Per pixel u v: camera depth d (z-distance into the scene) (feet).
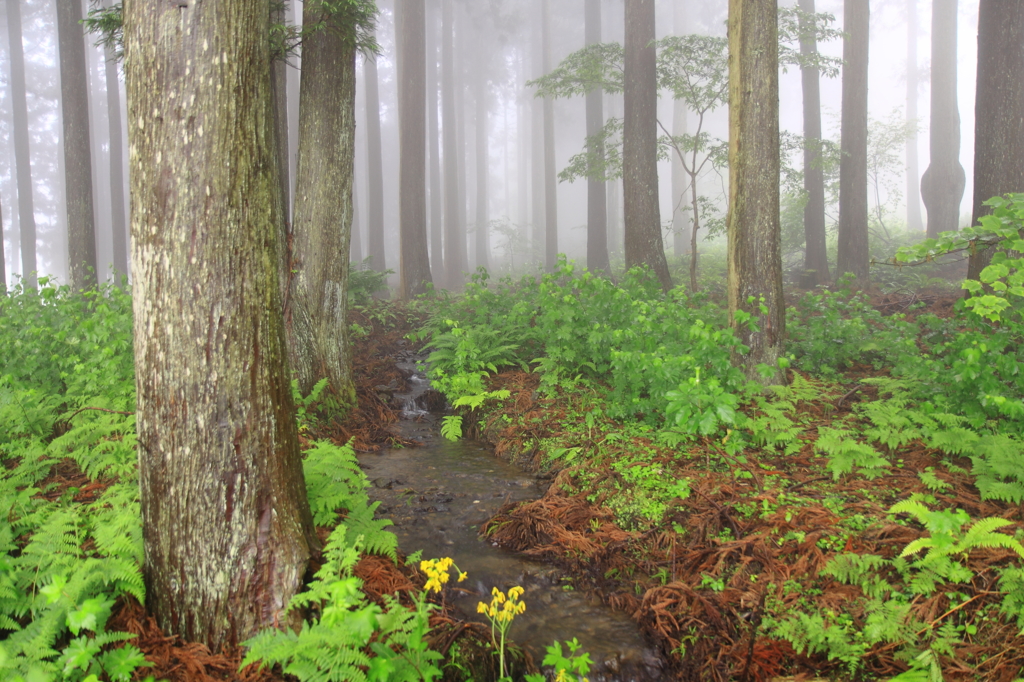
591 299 26.25
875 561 11.32
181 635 9.68
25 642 8.27
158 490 9.63
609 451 18.44
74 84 42.19
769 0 21.98
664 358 19.01
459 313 33.24
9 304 26.02
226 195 9.30
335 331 24.14
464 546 14.66
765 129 22.03
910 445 16.97
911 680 8.94
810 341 25.18
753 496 14.79
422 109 53.83
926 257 17.49
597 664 10.79
